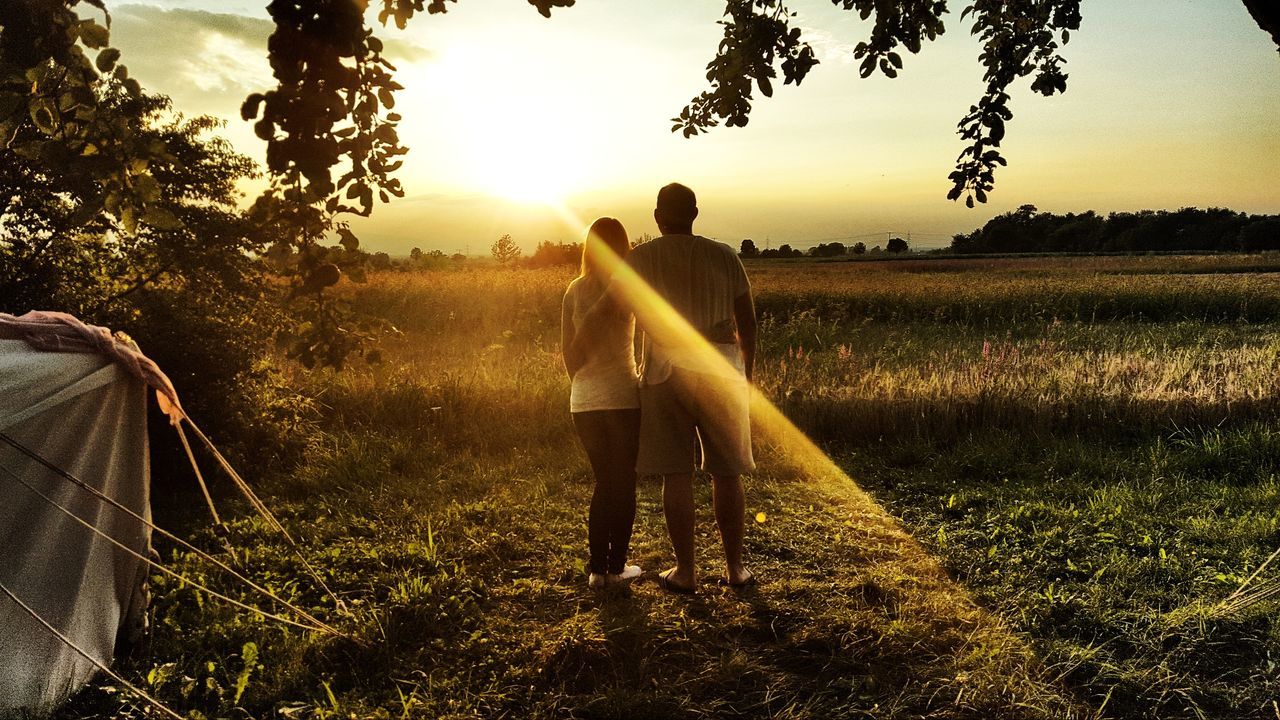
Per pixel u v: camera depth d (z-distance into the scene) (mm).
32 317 3008
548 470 6207
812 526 5016
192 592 3887
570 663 3215
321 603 3826
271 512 5293
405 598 3680
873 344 13898
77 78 2086
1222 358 9883
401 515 5172
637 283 3678
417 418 7449
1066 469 6246
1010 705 2891
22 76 1979
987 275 39281
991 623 3543
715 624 3561
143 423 3273
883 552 4547
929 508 5488
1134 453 6594
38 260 5695
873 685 3049
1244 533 4652
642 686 3068
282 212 1937
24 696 2742
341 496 5645
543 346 12172
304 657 3270
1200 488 5633
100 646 3123
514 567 4316
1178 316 20734
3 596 2703
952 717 2855
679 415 3787
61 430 2893
